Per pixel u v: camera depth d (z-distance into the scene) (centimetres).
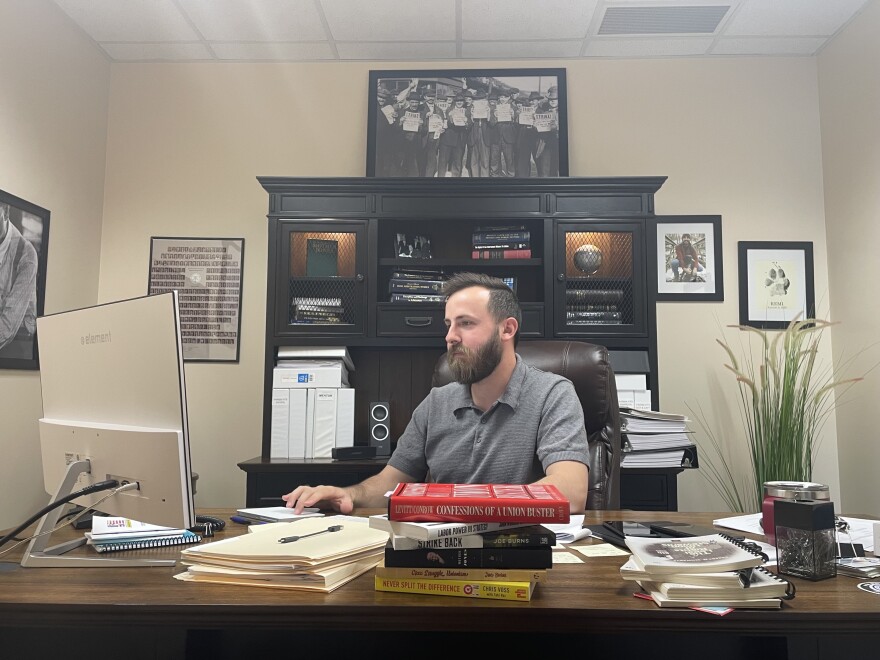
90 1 288
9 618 79
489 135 326
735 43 319
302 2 289
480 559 81
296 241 293
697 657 92
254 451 318
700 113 330
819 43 318
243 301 327
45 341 123
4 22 255
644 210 288
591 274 287
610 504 178
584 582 89
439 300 291
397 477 174
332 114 335
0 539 101
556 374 180
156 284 326
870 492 285
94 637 83
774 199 324
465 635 93
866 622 76
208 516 137
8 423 259
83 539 115
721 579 78
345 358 289
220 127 335
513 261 292
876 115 282
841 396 307
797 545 94
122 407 105
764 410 289
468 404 173
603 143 330
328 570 85
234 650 95
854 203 298
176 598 81
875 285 284
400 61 337
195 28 309
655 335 281
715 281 320
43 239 278
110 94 336
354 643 94
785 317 317
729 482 311
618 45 322
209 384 322
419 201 291
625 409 264
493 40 318
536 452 162
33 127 274
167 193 332
